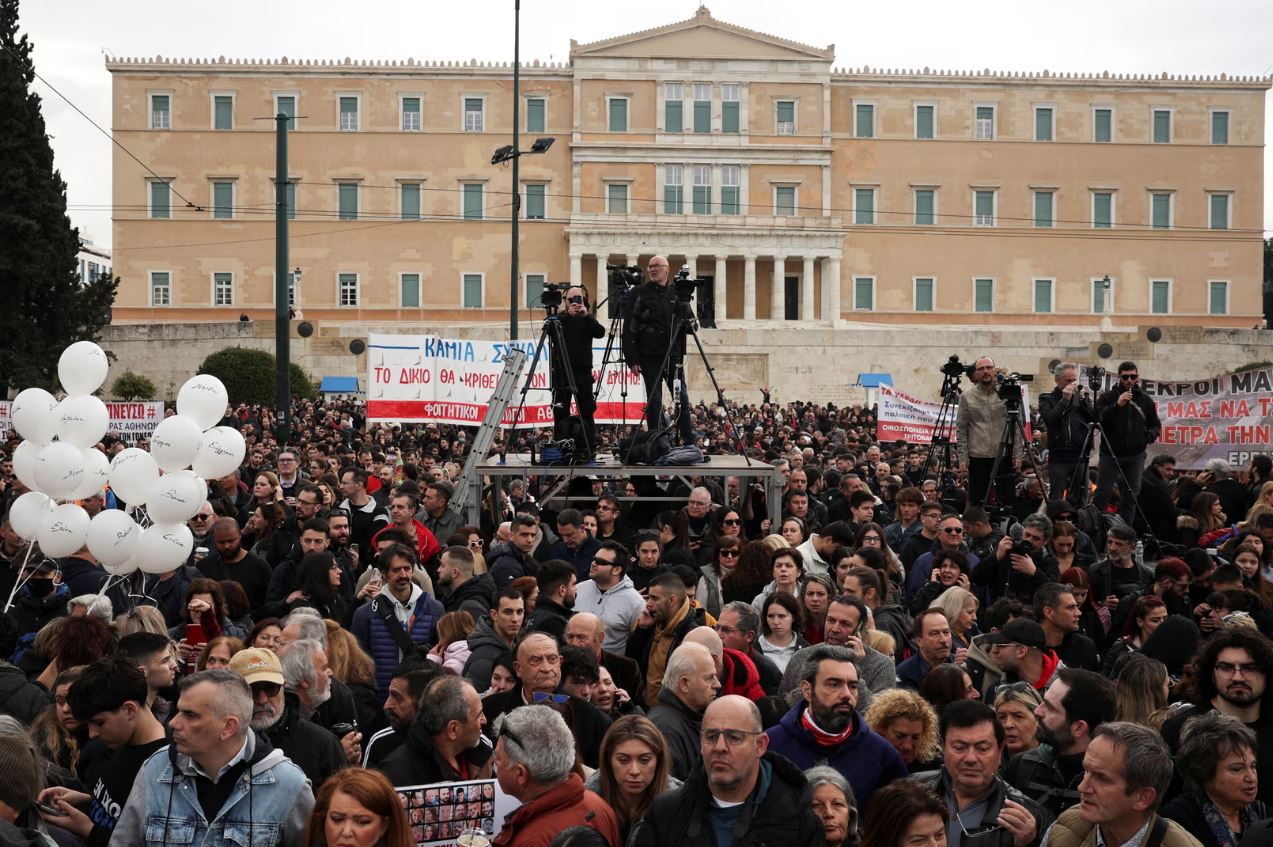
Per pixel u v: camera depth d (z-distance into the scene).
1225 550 16.16
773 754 7.71
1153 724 9.52
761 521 19.00
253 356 70.75
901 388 83.62
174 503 13.82
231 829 7.49
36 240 57.94
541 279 96.88
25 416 14.42
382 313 96.81
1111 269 99.19
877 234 98.38
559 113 97.25
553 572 12.42
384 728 10.63
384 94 96.38
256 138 95.88
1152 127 99.06
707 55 96.56
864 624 11.57
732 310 98.12
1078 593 14.05
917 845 7.03
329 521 15.12
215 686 7.53
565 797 7.70
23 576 14.44
